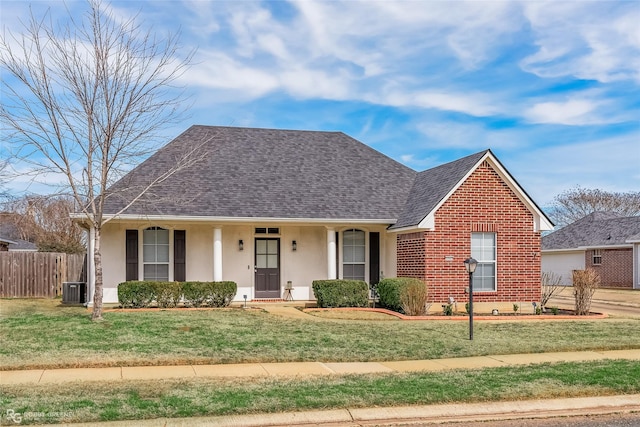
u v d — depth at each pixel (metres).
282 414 7.87
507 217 19.64
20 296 25.50
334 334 13.91
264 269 22.00
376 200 22.45
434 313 18.64
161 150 22.39
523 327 15.53
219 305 19.61
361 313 18.30
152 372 10.26
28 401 8.16
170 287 19.00
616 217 44.00
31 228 40.03
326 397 8.52
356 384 9.31
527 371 10.35
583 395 9.03
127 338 12.75
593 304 25.69
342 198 22.17
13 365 10.38
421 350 12.33
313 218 20.72
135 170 21.14
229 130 24.67
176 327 14.16
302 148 24.70
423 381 9.54
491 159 19.47
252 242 21.81
